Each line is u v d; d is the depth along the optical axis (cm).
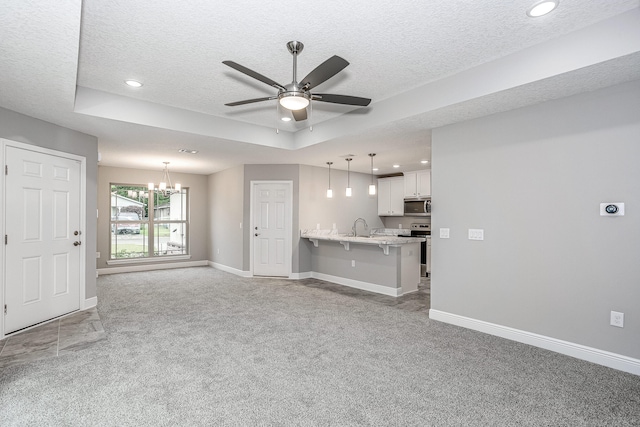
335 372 257
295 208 648
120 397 220
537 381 244
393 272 517
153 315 402
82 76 317
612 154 267
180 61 285
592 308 277
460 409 209
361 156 575
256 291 536
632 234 258
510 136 327
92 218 436
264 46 260
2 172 324
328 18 222
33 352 291
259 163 652
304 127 495
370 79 324
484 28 235
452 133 374
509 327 328
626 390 232
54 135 379
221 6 208
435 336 335
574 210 287
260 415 201
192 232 803
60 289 391
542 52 255
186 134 424
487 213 344
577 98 285
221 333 341
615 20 221
